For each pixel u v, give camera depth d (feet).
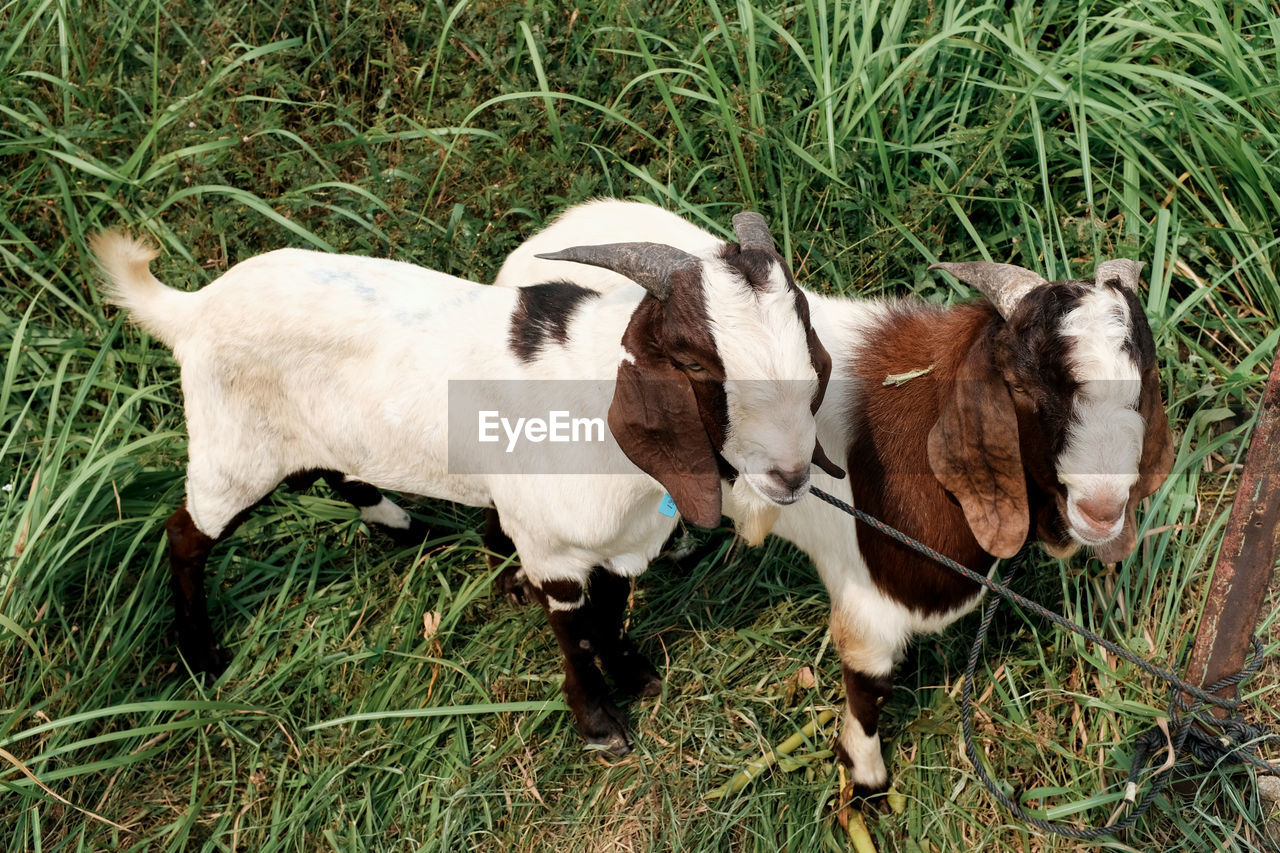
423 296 6.73
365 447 6.84
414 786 7.02
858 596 6.57
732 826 6.88
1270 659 6.97
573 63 8.89
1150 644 6.99
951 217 8.07
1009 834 6.71
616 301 6.39
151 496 7.84
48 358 8.28
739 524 6.72
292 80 8.86
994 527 6.04
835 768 6.99
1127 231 7.99
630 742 7.16
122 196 8.57
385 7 9.10
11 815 6.83
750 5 8.15
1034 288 5.83
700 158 8.52
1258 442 5.93
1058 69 8.25
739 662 7.34
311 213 8.47
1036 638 7.00
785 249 7.84
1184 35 8.05
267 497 7.38
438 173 8.29
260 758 7.11
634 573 6.91
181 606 7.30
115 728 7.20
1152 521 7.23
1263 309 7.91
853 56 8.05
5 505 7.65
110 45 9.06
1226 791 6.52
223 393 6.90
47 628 7.36
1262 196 8.04
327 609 7.65
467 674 7.18
